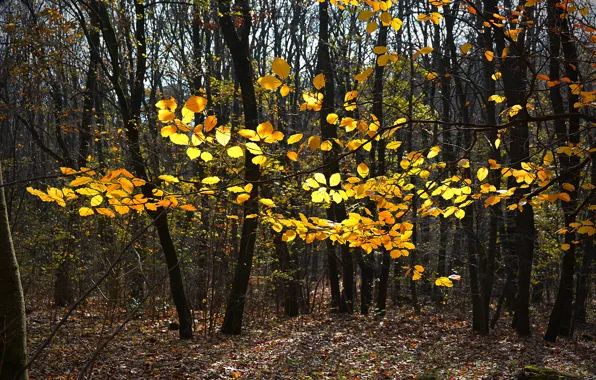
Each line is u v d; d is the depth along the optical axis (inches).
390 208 142.4
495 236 543.2
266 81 94.7
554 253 553.3
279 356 387.2
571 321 590.2
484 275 546.9
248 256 467.2
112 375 307.0
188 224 533.6
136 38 483.5
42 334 395.5
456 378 344.5
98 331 416.5
